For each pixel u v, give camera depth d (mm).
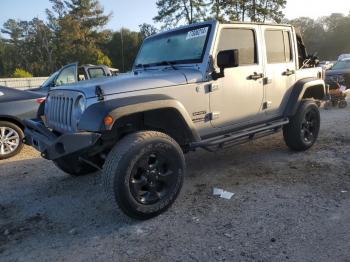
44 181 5328
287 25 5641
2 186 5207
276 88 5406
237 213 3859
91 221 3914
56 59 70625
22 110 6969
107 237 3545
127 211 3662
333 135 7086
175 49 4840
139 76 4168
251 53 5027
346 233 3322
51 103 4508
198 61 4461
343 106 10914
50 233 3703
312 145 6148
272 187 4527
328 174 4863
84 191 4816
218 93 4566
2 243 3551
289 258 3000
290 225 3529
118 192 3564
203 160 5859
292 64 5711
